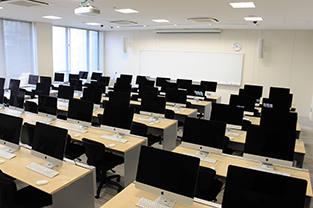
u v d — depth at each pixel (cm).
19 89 757
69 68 1123
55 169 285
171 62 1101
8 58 887
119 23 893
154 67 1145
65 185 254
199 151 351
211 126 323
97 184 393
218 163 314
